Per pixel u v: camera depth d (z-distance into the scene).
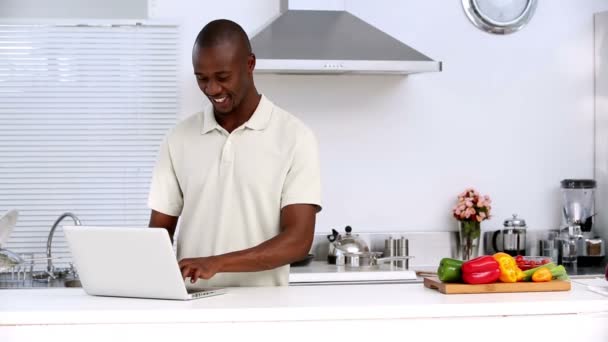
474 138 5.00
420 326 2.27
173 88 4.85
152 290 2.35
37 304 2.28
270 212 2.75
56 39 4.80
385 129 4.92
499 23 4.98
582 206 4.88
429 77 4.96
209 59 2.58
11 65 4.79
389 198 4.93
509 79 5.03
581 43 5.08
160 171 2.87
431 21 4.97
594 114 5.07
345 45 4.37
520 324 2.31
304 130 2.76
